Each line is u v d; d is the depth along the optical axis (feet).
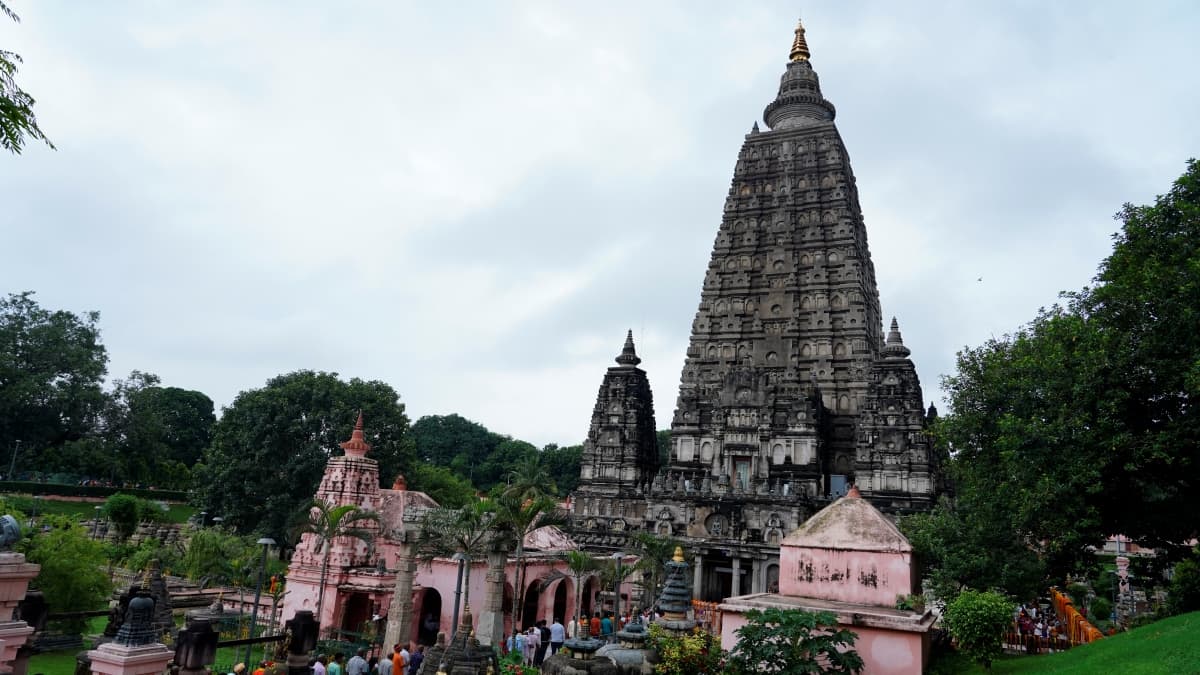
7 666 62.28
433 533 145.69
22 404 356.38
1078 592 228.63
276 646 123.13
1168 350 117.70
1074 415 122.93
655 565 215.51
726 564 276.21
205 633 77.87
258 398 322.14
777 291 348.18
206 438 554.05
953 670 103.71
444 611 167.73
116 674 67.36
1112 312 128.67
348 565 163.22
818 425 306.96
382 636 152.25
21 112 48.85
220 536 247.91
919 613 99.45
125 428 406.21
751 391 314.96
